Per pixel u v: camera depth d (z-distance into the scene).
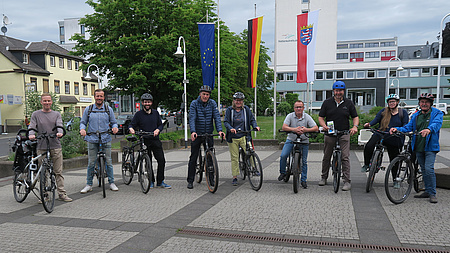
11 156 9.92
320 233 4.00
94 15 23.52
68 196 6.22
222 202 5.51
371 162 6.16
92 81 48.16
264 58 39.47
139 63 22.19
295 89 56.91
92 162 6.52
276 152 12.87
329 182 6.93
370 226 4.20
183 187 6.80
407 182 5.37
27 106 11.75
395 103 5.90
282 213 4.82
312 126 6.41
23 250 3.72
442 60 52.38
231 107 6.81
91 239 3.99
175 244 3.79
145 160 6.32
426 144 5.25
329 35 57.16
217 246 3.71
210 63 16.16
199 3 24.86
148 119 6.62
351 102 6.18
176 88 21.97
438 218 4.45
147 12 21.86
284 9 57.09
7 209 5.42
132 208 5.29
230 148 6.82
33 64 38.47
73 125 11.02
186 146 16.36
